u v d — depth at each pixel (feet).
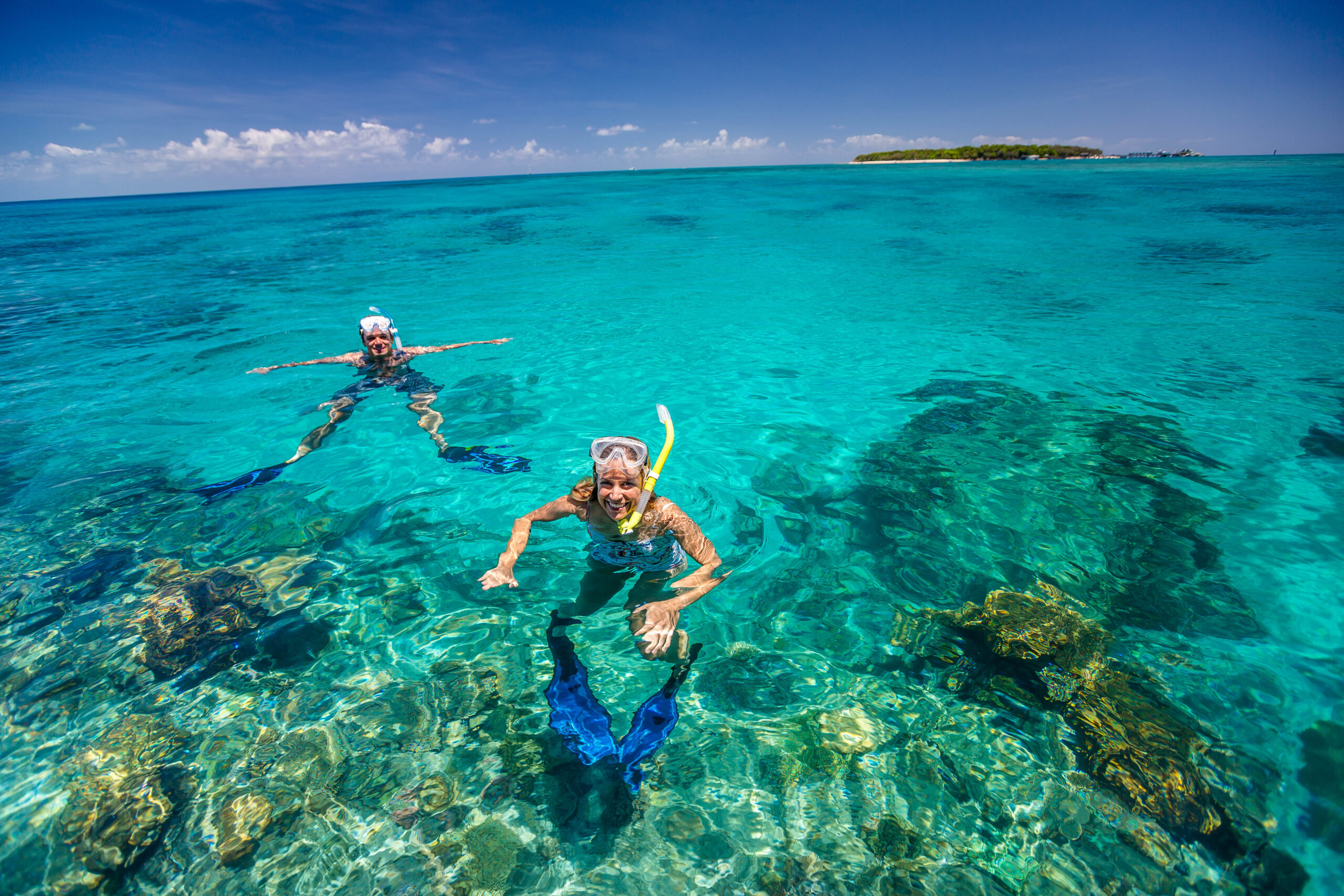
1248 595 9.87
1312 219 53.42
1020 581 10.43
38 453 16.01
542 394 19.58
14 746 7.59
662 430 16.72
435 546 11.78
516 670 8.85
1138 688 8.17
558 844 6.52
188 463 15.43
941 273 36.63
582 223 67.97
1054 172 142.72
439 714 8.09
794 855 6.38
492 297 33.63
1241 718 7.67
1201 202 69.05
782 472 14.26
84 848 6.41
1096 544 11.33
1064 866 6.16
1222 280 32.42
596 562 10.92
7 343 26.73
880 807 6.83
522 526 9.88
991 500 12.92
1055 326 25.45
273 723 7.93
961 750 7.46
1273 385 18.48
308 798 6.97
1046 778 7.05
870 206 74.28
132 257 54.49
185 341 26.89
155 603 10.16
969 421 16.75
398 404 18.88
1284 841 6.23
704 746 7.61
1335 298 28.12
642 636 8.20
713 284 35.42
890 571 10.82
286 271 43.98
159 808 6.83
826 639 9.32
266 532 12.25
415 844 6.49
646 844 6.50
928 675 8.58
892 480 13.80
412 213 89.71
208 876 6.18
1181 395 18.01
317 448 15.98
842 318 27.66
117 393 20.45
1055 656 8.68
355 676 8.73
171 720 7.96
